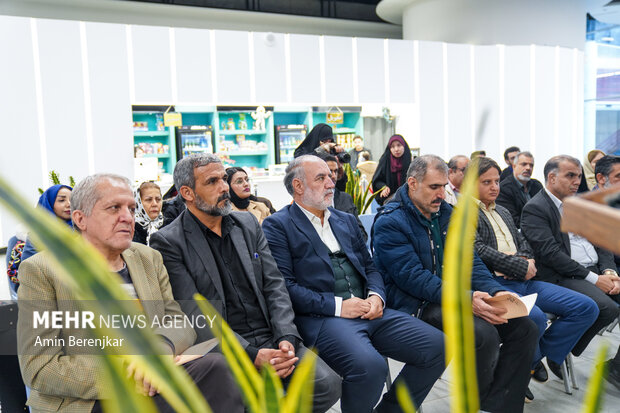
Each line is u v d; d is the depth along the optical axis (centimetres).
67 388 150
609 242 27
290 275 231
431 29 934
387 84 809
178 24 889
